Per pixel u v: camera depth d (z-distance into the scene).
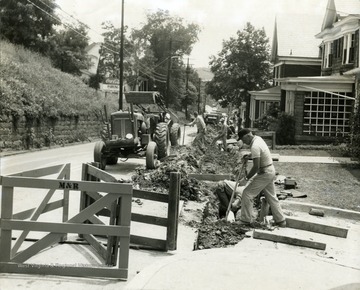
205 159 17.62
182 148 21.31
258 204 10.75
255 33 48.00
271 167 8.30
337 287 5.23
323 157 20.06
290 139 26.42
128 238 5.43
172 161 14.09
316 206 10.32
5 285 5.06
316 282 5.38
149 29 66.81
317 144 26.33
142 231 7.48
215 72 49.84
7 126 21.64
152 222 6.70
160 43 67.81
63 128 28.91
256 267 5.74
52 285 5.12
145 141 16.64
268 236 7.68
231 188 10.22
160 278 5.12
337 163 18.06
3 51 32.84
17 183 5.41
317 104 26.22
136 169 15.52
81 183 5.41
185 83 82.06
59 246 6.53
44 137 25.75
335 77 25.75
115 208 5.64
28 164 17.06
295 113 26.53
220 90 50.03
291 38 37.38
